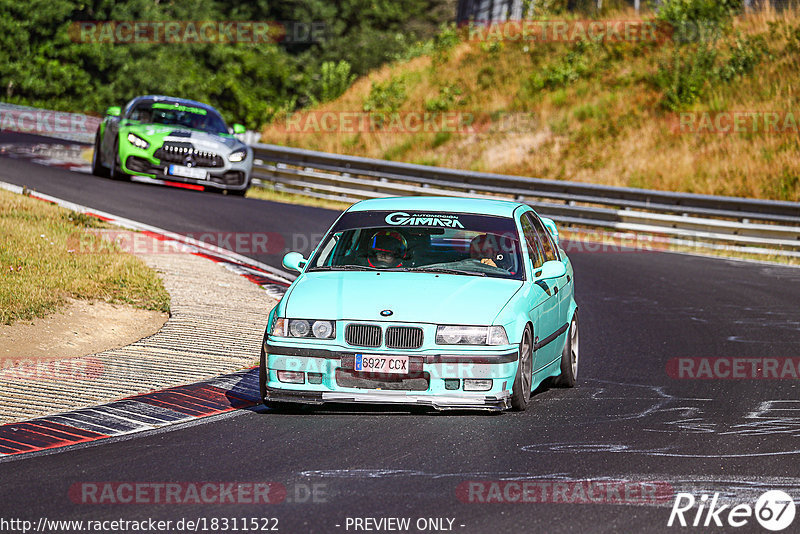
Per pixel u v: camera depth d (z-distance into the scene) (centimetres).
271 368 2636
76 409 2703
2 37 16375
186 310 4000
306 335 2623
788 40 10631
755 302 5025
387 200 3269
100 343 3506
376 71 13088
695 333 4184
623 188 7638
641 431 2597
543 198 8012
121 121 7588
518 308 2720
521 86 11219
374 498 1983
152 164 7312
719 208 7344
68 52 16938
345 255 2991
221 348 3478
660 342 3981
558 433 2552
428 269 2902
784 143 9100
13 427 2517
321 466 2208
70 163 8850
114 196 6838
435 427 2589
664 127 9706
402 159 10350
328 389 2608
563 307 3183
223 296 4325
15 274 3988
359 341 2602
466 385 2594
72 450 2331
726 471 2227
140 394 2880
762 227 7081
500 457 2305
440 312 2628
